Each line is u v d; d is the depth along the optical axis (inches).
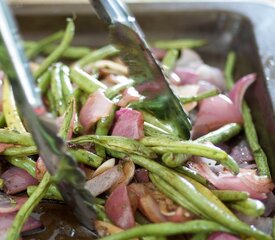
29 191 14.3
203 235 13.1
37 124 11.2
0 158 15.5
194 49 20.8
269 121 16.2
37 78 18.1
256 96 17.6
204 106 17.2
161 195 13.8
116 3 14.2
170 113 15.3
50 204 14.8
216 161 14.4
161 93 15.0
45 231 14.3
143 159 14.1
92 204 13.0
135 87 15.7
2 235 13.8
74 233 14.2
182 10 20.3
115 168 14.4
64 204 14.7
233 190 13.7
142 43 14.3
